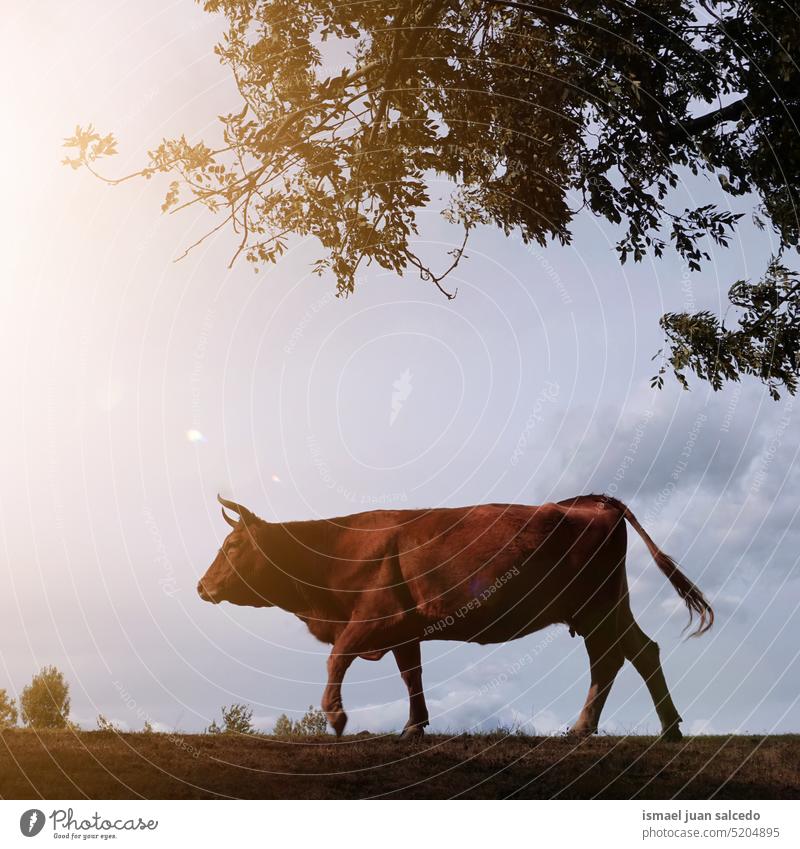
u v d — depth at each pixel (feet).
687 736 31.42
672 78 33.63
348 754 28.48
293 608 34.37
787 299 35.09
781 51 31.89
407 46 35.99
